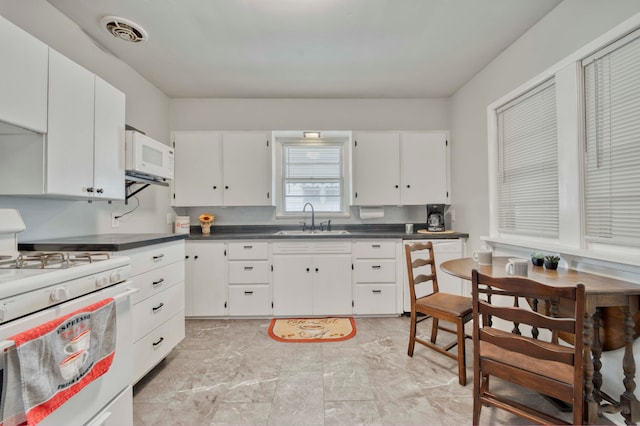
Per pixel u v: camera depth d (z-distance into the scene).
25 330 0.81
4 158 1.30
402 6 1.69
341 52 2.20
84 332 0.95
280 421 1.37
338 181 3.40
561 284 1.25
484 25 1.88
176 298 1.96
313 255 2.68
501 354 1.25
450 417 1.38
